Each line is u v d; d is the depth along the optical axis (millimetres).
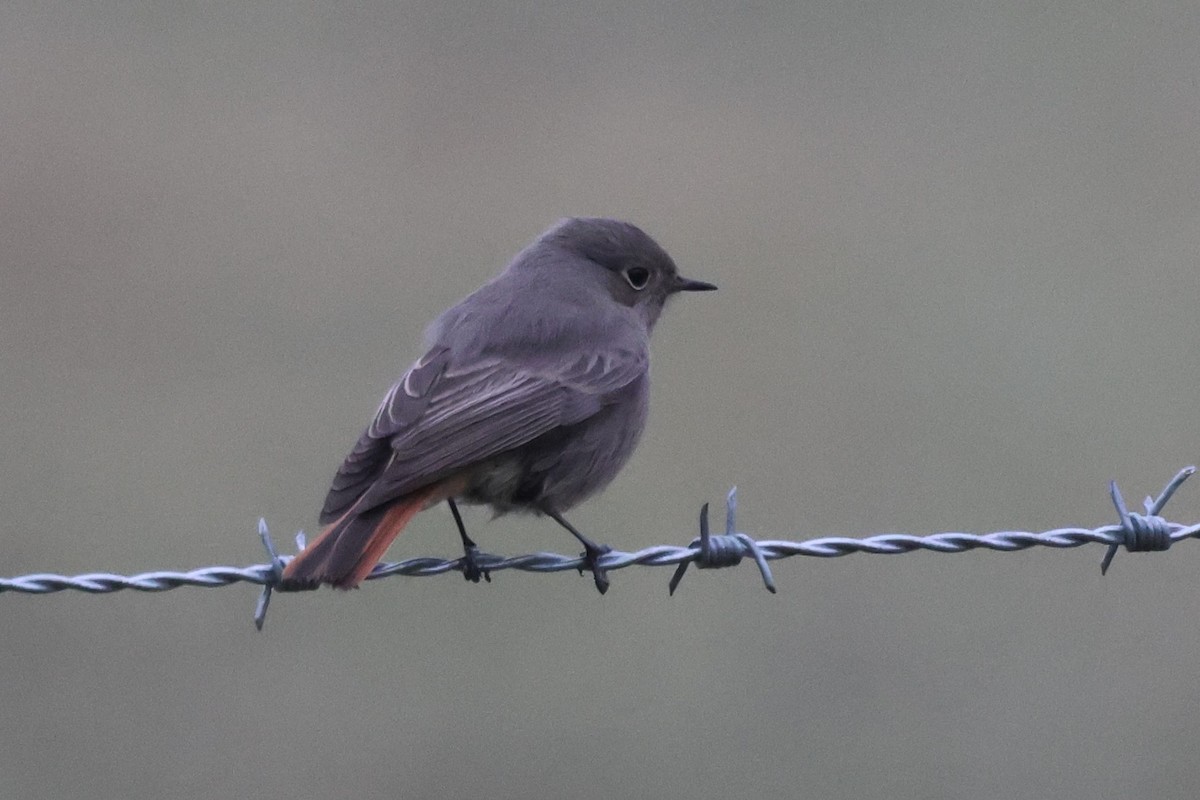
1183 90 18609
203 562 12844
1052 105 18531
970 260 16109
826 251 16250
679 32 19734
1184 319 15281
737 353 14992
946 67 18984
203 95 17797
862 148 17891
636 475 13547
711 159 17547
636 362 9648
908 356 14898
